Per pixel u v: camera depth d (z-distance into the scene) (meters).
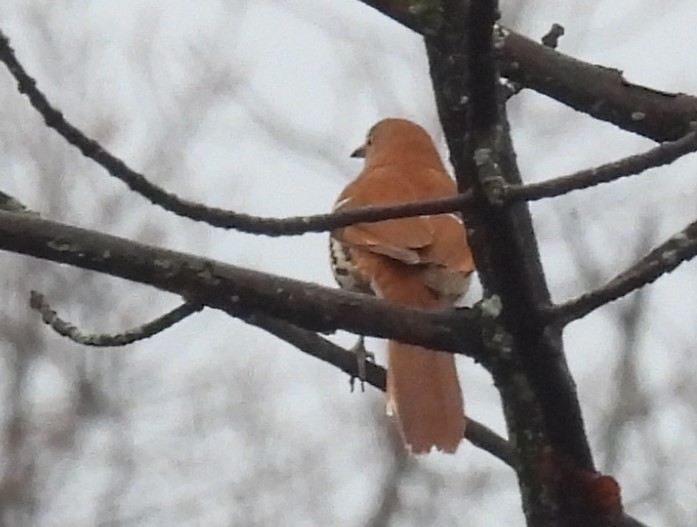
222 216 6.51
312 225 6.49
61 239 6.65
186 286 6.72
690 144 6.18
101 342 7.91
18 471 20.41
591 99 8.49
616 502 6.72
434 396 9.32
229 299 6.74
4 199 7.68
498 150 6.30
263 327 8.80
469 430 9.30
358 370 9.03
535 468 6.78
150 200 6.50
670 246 6.49
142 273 6.69
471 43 6.01
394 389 9.38
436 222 11.22
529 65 8.50
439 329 6.78
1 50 6.24
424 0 6.40
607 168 6.18
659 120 8.45
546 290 7.29
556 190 6.19
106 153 6.40
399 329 6.79
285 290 6.77
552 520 6.79
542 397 6.70
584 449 6.79
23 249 6.65
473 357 6.80
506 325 6.56
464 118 6.29
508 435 6.92
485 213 6.25
